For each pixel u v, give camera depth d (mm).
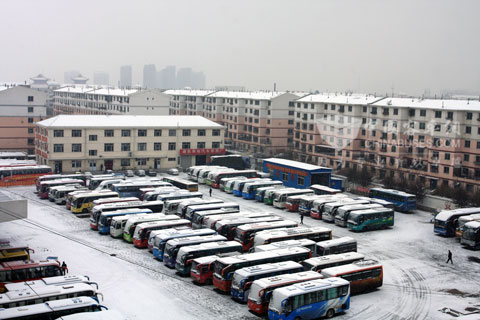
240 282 34594
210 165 89500
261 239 44312
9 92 97312
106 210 52625
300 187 75000
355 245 45000
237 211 56562
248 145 117750
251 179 73312
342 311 33875
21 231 50094
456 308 35250
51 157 79188
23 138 99750
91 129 81688
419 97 90188
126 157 85250
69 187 64312
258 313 32719
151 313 32438
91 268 40250
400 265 44375
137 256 44094
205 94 134500
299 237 45812
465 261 46219
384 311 34375
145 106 121625
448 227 54250
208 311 33219
